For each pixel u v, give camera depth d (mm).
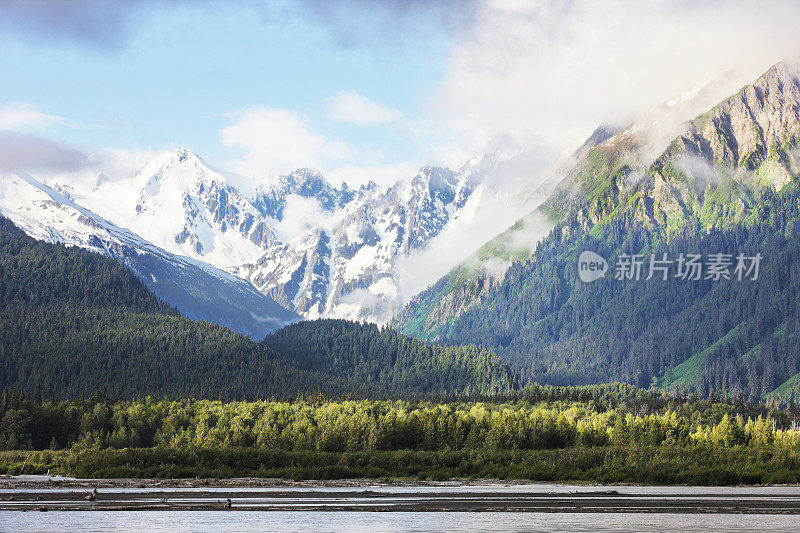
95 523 162625
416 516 173625
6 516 170000
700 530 158500
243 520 167250
